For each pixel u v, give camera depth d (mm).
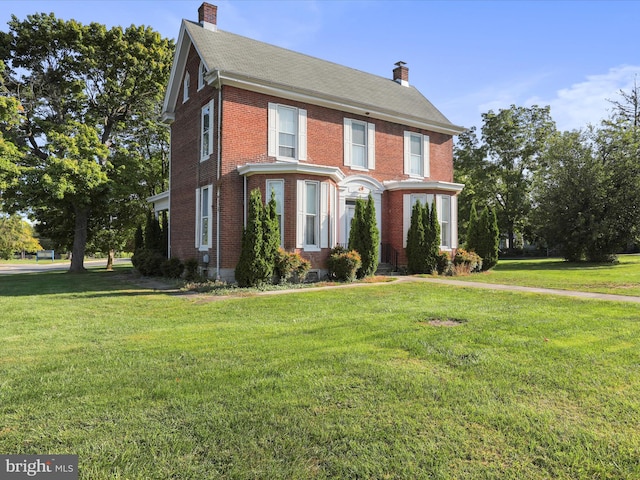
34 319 7617
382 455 2727
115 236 26188
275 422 3188
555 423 3158
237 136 13898
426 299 9477
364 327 6469
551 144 26094
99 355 5121
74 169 18312
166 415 3342
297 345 5422
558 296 9797
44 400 3670
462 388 3855
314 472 2559
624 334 5859
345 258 13273
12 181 17797
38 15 19906
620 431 3035
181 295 11016
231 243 13656
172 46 23406
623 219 22844
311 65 17844
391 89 20266
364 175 16625
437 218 15953
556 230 24531
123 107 23562
